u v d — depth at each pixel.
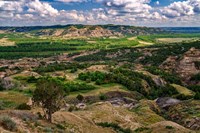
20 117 44.62
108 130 67.94
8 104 88.81
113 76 149.25
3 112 45.56
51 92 52.81
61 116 62.72
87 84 138.62
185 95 138.38
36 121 45.22
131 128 76.50
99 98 123.62
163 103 124.75
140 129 74.19
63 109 89.56
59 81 135.62
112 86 140.62
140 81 154.38
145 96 144.75
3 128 34.00
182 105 112.75
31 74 150.62
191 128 88.00
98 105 96.31
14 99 97.50
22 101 94.38
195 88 171.88
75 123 61.59
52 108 53.38
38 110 66.06
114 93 130.75
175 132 67.19
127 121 82.44
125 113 91.44
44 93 52.69
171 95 151.00
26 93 116.62
